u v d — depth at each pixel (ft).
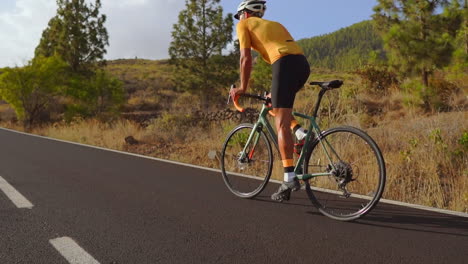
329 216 11.16
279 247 8.90
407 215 11.26
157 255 8.45
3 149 26.78
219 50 72.13
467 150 17.88
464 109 29.84
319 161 11.68
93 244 9.05
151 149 28.96
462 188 14.65
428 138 19.76
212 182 16.02
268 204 12.57
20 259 8.21
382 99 39.99
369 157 14.74
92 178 16.67
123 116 68.95
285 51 11.23
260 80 75.05
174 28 71.97
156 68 211.00
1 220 10.74
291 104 11.53
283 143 11.44
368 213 11.34
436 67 33.78
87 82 68.54
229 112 44.80
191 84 71.97
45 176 16.97
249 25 11.61
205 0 71.20
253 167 19.27
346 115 25.26
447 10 33.37
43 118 63.52
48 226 10.27
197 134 35.60
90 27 86.99
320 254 8.50
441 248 8.78
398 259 8.21
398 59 34.35
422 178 16.43
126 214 11.39
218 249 8.79
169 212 11.64
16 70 57.47
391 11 34.86
